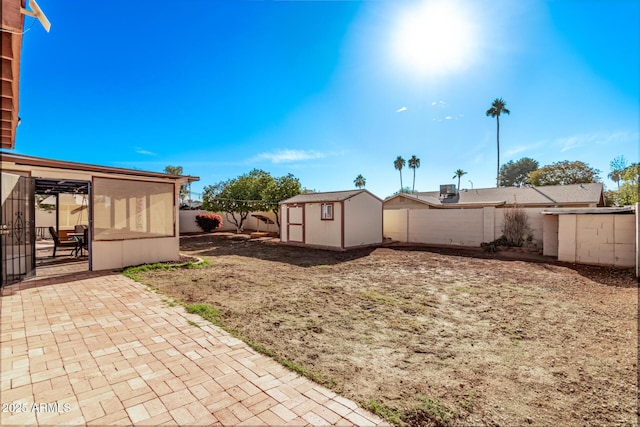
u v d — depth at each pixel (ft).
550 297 19.11
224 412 7.46
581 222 30.96
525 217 40.75
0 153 20.29
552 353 11.33
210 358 10.44
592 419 7.48
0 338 11.87
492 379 9.42
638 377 9.57
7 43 8.11
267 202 60.13
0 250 19.89
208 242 53.83
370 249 43.73
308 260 34.04
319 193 52.37
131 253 27.35
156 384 8.71
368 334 13.12
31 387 8.43
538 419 7.45
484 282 23.24
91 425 6.89
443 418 7.43
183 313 15.15
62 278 22.68
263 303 17.39
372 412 7.61
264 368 9.84
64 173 23.61
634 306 17.22
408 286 21.89
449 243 47.39
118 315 14.70
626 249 28.53
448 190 85.61
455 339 12.65
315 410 7.63
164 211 29.58
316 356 10.90
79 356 10.40
